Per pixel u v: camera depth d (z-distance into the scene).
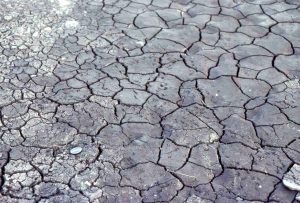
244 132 2.96
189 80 3.41
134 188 2.58
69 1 4.45
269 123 3.04
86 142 2.88
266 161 2.75
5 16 4.19
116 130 2.97
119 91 3.30
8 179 2.62
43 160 2.75
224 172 2.68
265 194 2.55
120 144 2.87
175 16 4.22
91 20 4.15
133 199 2.52
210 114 3.10
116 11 4.30
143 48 3.77
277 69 3.54
